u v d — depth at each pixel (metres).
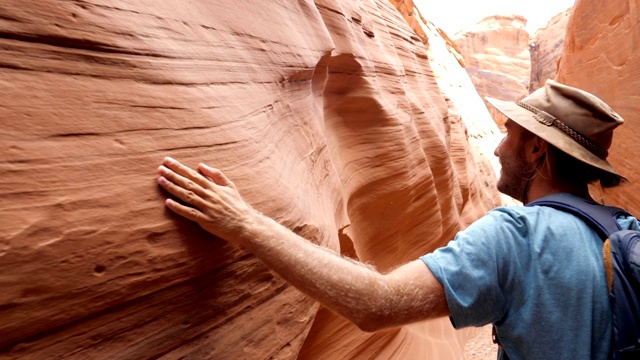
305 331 2.04
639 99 5.25
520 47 28.59
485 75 27.67
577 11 8.38
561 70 10.05
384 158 4.30
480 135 14.66
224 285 1.51
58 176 1.06
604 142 1.29
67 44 1.15
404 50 6.95
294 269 1.27
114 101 1.23
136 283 1.20
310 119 2.91
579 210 1.22
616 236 1.11
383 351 4.03
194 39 1.64
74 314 1.07
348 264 1.26
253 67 2.08
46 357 1.03
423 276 1.20
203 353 1.42
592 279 1.11
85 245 1.08
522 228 1.21
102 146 1.17
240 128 1.75
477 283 1.17
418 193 5.22
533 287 1.16
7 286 0.95
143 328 1.24
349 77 3.88
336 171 3.35
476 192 10.47
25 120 1.02
